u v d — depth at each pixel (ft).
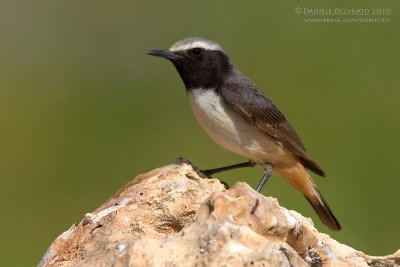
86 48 65.67
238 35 62.28
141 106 60.64
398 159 53.36
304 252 23.20
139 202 24.45
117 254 21.12
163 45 63.72
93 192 54.70
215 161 53.72
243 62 60.39
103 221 24.04
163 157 56.59
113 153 57.16
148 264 20.42
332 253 24.39
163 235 23.17
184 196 24.16
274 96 57.98
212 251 20.21
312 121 55.88
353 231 48.96
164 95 61.67
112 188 55.01
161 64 63.05
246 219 21.20
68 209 53.42
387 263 25.18
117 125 59.21
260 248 20.30
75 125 59.26
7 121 59.62
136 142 57.77
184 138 57.06
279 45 61.41
